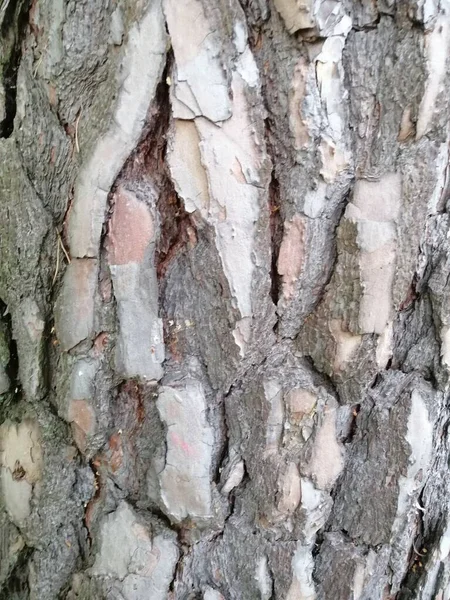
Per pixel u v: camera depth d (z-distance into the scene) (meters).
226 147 0.20
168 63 0.19
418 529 0.25
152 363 0.22
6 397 0.25
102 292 0.22
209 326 0.21
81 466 0.24
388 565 0.24
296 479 0.22
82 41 0.20
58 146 0.22
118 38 0.20
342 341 0.21
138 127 0.20
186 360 0.22
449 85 0.19
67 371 0.23
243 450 0.22
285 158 0.20
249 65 0.19
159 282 0.22
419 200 0.20
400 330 0.23
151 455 0.23
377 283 0.21
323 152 0.20
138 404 0.23
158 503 0.23
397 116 0.19
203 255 0.21
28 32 0.22
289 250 0.21
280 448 0.22
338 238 0.21
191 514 0.22
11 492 0.26
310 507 0.22
